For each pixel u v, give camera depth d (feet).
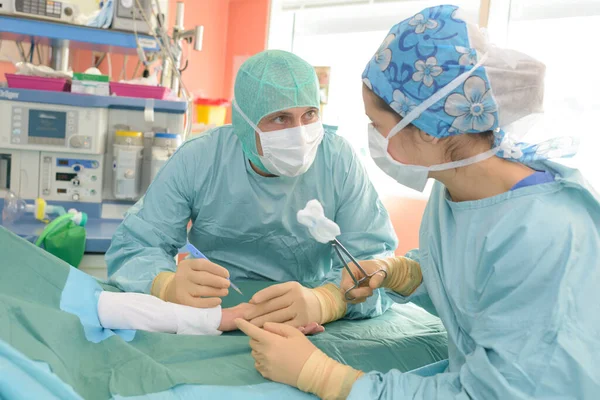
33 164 8.38
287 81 5.01
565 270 2.94
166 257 5.27
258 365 3.59
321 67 12.53
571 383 2.77
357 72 12.07
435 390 3.12
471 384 3.05
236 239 5.82
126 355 3.50
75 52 12.01
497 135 3.35
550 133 3.78
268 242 5.80
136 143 8.57
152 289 4.71
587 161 7.66
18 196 8.34
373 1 11.54
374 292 5.04
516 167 3.41
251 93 5.06
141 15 8.87
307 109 5.13
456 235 3.57
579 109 3.87
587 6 8.02
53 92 8.21
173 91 9.68
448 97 3.23
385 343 4.33
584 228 3.12
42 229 7.75
